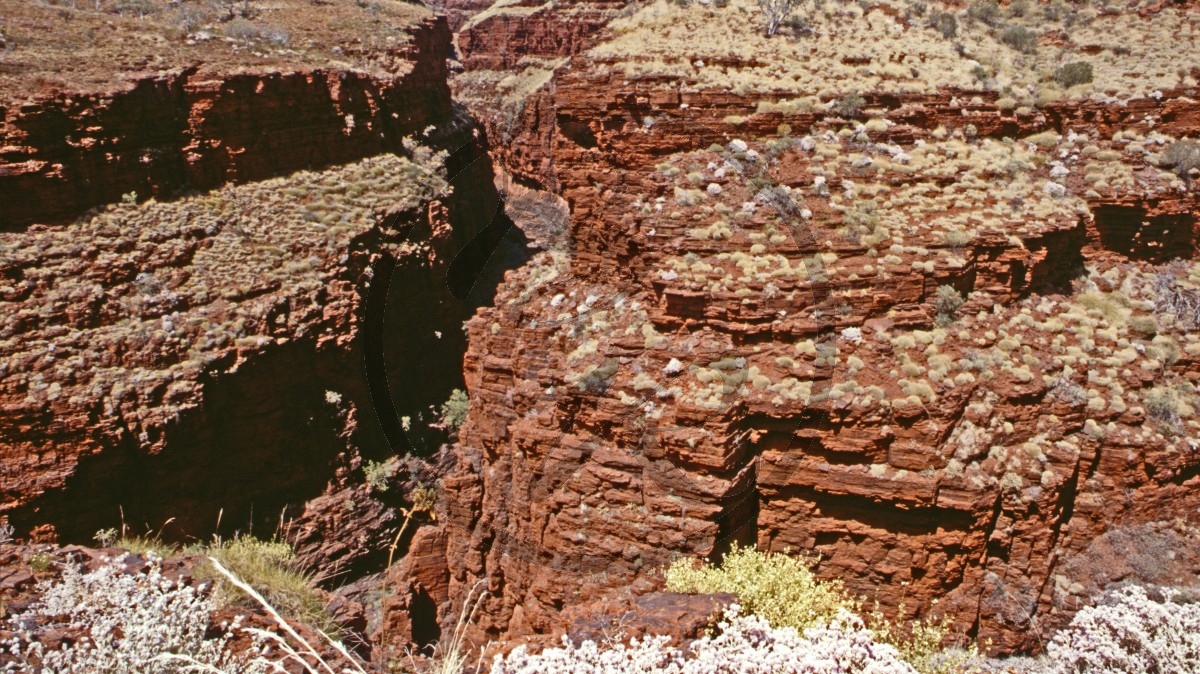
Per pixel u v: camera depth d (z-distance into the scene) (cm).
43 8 4531
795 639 1019
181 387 3284
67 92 3672
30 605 769
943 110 3094
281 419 3600
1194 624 1700
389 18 6544
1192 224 2942
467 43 10331
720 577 1291
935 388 2122
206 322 3550
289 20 5866
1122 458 2244
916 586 2052
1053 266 2736
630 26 3816
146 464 3194
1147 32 3697
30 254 3428
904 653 1622
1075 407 2278
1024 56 3669
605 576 1086
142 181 3912
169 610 750
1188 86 3219
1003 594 2077
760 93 2898
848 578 2066
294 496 3559
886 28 3681
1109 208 2900
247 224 4103
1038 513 2116
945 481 1997
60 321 3344
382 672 923
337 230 4225
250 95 4319
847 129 2844
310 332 3759
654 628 991
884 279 2286
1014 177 2927
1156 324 2656
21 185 3491
